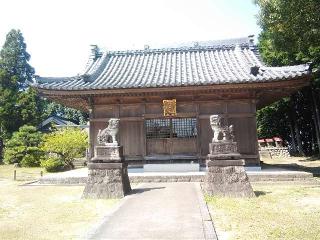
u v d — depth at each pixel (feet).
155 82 50.26
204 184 37.47
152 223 22.39
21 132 96.48
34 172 71.41
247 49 64.90
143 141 51.47
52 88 47.93
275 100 62.90
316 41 44.04
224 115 50.49
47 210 29.32
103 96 51.70
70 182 46.24
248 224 22.18
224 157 34.27
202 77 51.52
